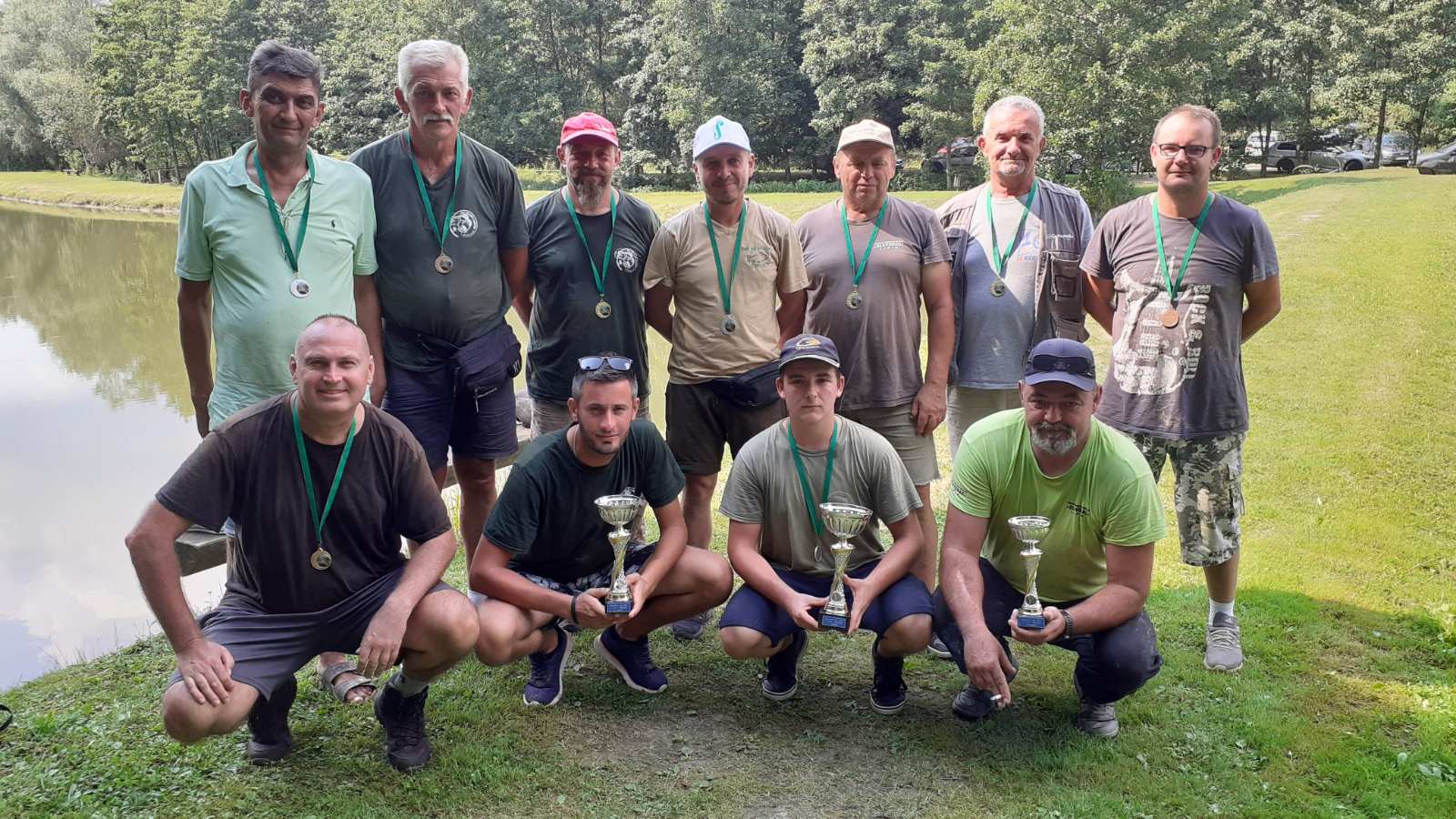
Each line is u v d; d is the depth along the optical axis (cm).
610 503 336
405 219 399
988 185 460
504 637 349
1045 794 326
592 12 4797
